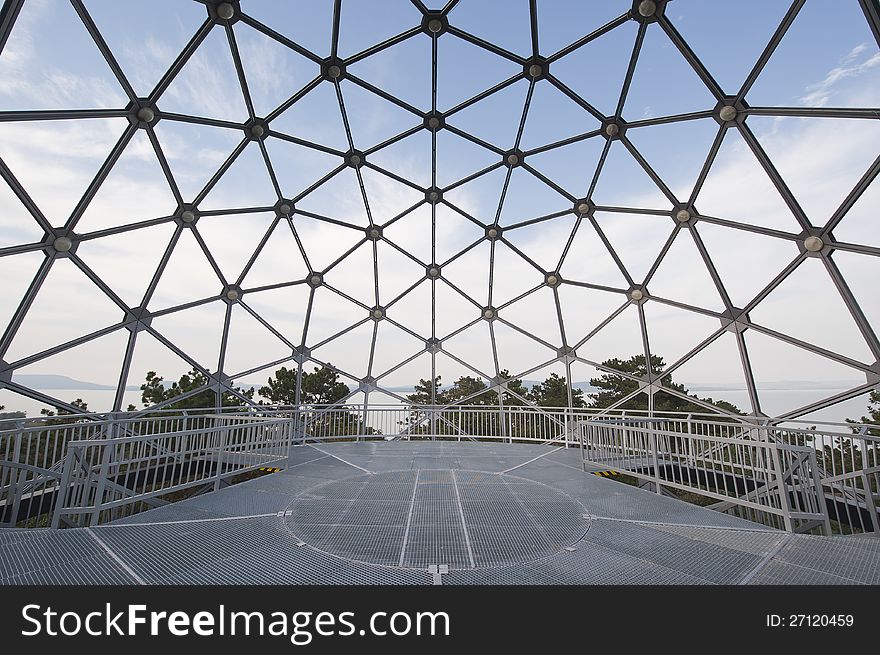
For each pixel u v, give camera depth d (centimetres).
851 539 457
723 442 625
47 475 699
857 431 936
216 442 1052
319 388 1808
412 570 373
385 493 666
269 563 387
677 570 377
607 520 527
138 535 460
